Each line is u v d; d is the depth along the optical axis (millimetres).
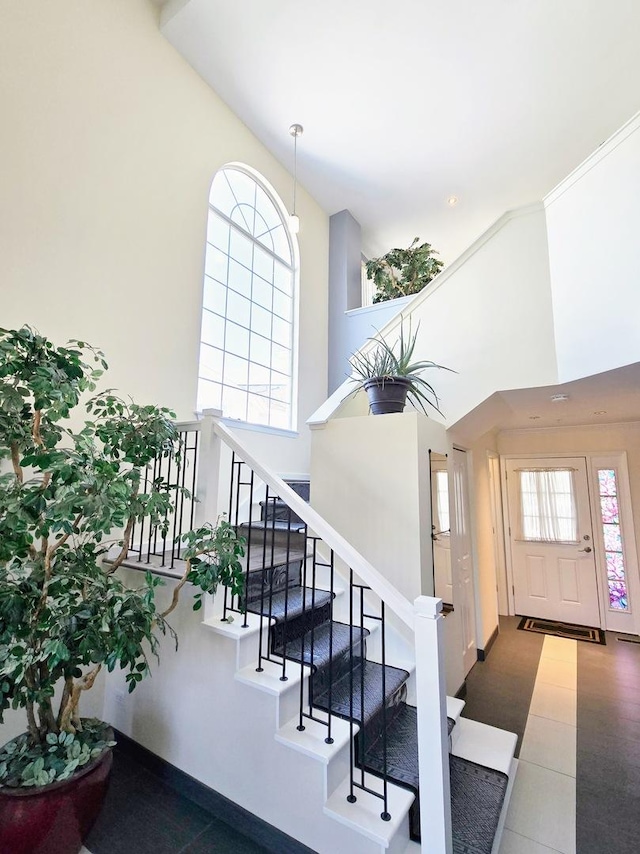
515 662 3715
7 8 2236
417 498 2572
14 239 2195
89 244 2559
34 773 1472
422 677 1402
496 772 2035
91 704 2260
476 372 3057
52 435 1767
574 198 2662
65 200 2443
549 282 2830
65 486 1412
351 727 1625
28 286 2242
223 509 3473
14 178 2211
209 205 3664
